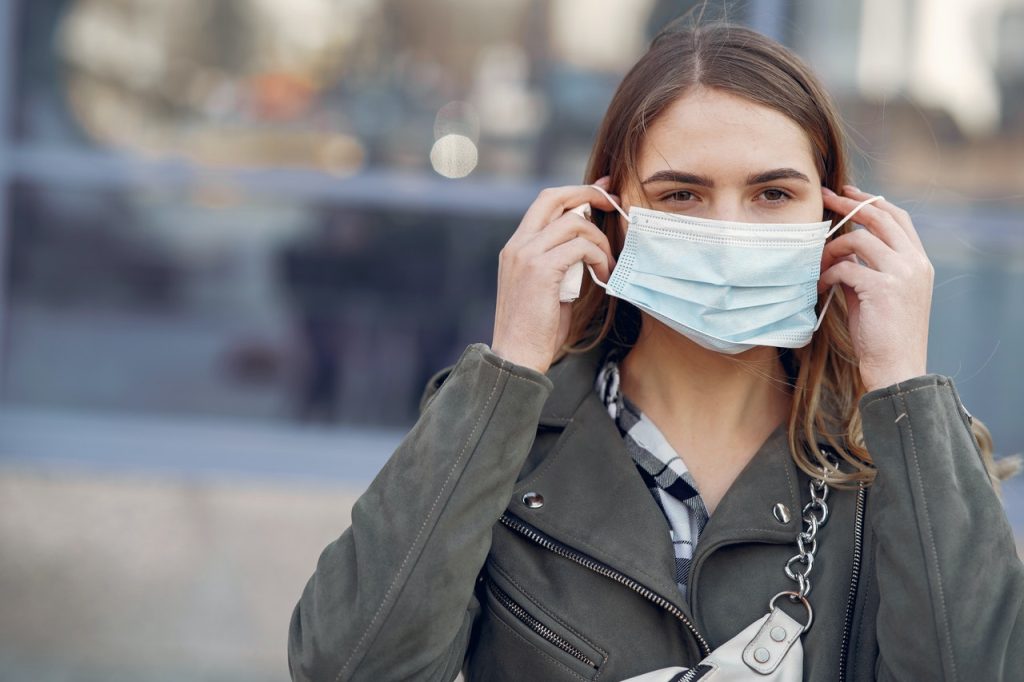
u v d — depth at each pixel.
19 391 5.88
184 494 5.45
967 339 5.35
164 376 5.88
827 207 2.06
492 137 5.68
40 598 4.44
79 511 5.19
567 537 1.95
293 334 5.87
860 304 1.96
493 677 1.98
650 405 2.09
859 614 1.92
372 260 5.81
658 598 1.88
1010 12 5.16
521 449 1.90
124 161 5.77
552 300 1.96
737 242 1.96
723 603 1.93
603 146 2.12
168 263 5.84
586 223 2.02
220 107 5.74
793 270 1.99
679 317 1.99
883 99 5.22
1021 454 5.36
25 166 5.76
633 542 1.93
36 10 5.69
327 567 1.93
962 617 1.78
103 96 5.74
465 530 1.86
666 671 1.84
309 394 5.89
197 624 4.33
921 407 1.86
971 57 5.19
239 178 5.77
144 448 5.75
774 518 1.96
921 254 1.98
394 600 1.84
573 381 2.13
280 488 5.58
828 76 5.21
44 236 5.82
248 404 5.90
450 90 5.66
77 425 5.80
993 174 5.24
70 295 5.86
